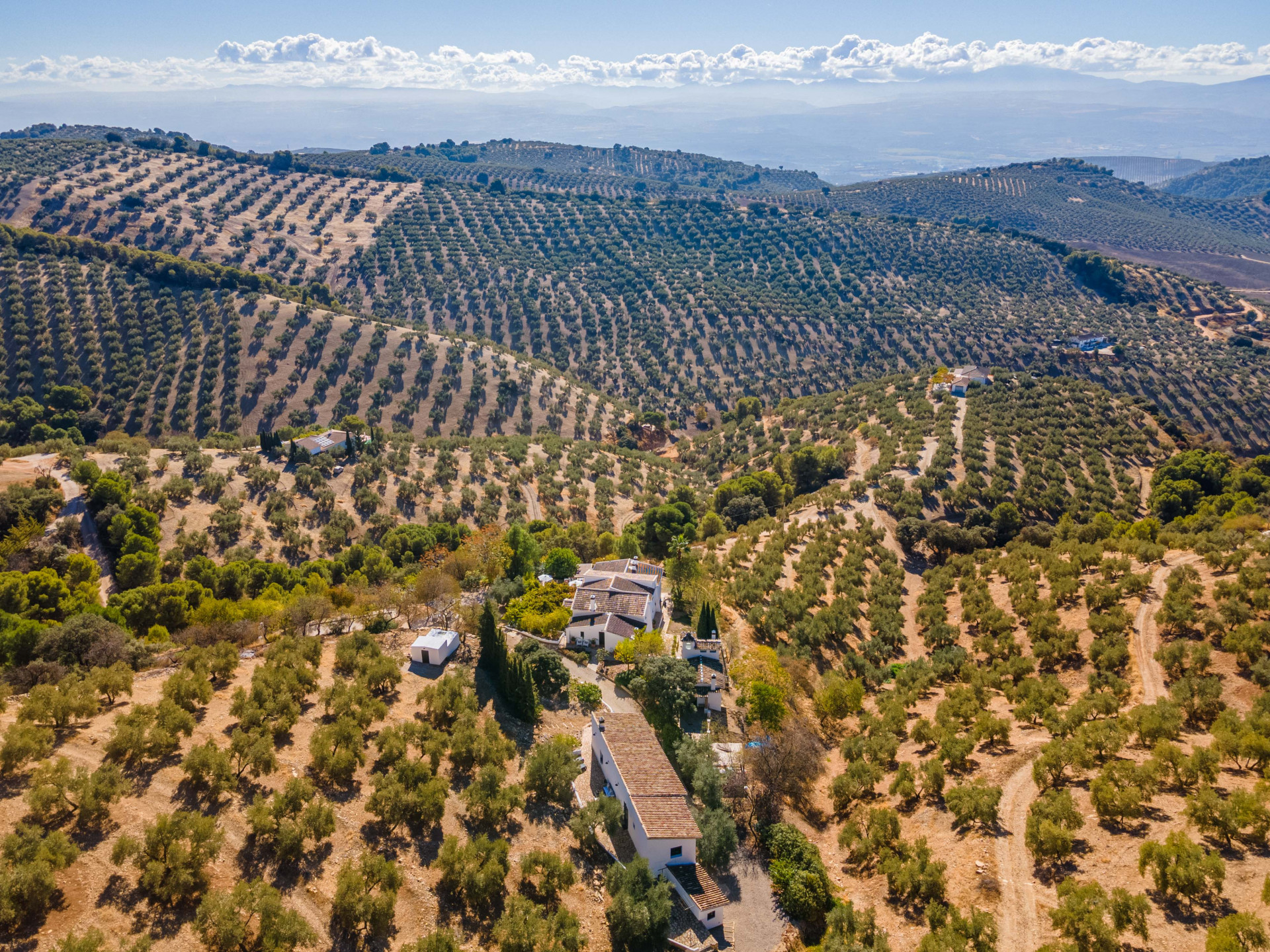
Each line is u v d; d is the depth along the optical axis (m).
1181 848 44.12
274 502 139.25
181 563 114.00
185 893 41.41
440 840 49.88
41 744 48.12
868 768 62.56
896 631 92.94
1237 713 59.56
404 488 154.50
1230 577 81.50
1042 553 103.06
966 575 106.88
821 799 64.81
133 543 109.06
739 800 60.69
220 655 63.72
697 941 48.06
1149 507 146.12
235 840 45.59
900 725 71.62
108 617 79.75
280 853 44.97
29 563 98.06
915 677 80.44
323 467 157.00
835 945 45.75
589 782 60.22
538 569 101.50
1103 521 120.44
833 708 73.62
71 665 64.81
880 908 51.03
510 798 52.50
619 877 49.47
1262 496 134.62
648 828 52.22
